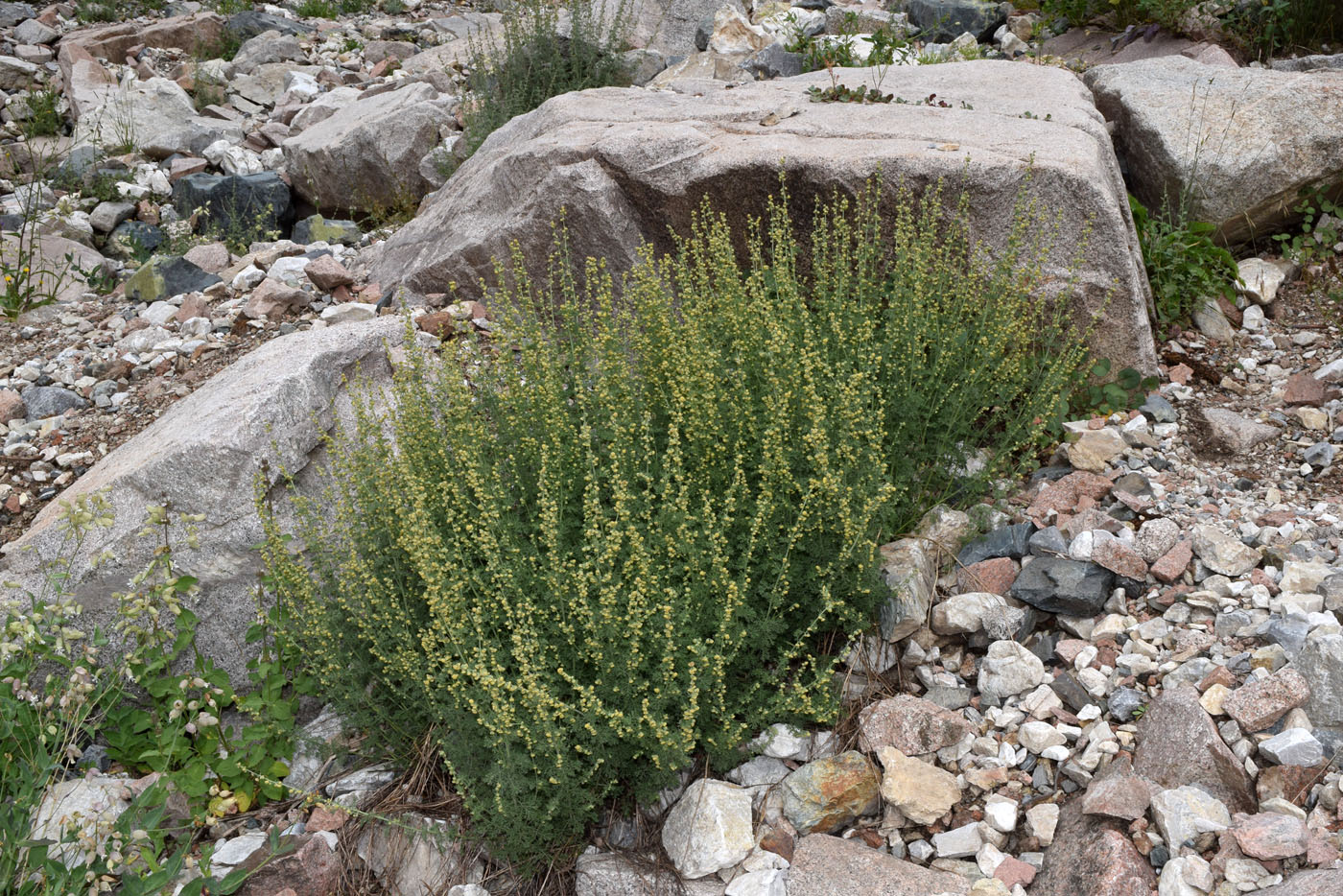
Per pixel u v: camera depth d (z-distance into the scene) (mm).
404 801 4012
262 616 4312
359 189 10242
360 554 4285
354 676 4090
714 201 6227
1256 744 3574
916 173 5566
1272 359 5711
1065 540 4516
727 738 3830
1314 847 3170
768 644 4004
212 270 8594
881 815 3842
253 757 4145
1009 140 5785
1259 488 4770
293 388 4871
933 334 4855
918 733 3891
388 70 13391
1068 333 5211
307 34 14938
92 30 14828
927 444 4816
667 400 4617
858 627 4109
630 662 3662
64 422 6543
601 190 6445
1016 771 3795
